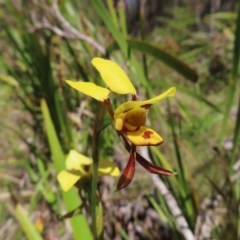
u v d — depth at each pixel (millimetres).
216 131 243
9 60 228
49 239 187
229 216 137
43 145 204
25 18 195
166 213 144
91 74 175
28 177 223
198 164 190
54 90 162
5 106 239
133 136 73
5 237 203
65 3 208
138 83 171
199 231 138
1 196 202
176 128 200
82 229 110
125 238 163
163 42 343
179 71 126
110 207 177
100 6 138
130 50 140
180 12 414
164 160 136
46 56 165
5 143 244
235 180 170
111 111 74
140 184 198
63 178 91
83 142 176
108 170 94
